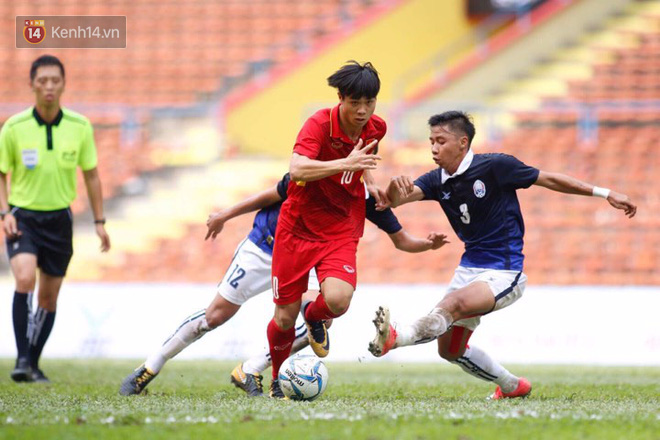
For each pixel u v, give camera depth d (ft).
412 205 219.82
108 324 168.76
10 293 169.99
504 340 162.40
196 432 52.29
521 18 274.57
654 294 161.27
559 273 203.00
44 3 294.05
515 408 66.39
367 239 213.05
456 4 274.57
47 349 168.25
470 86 267.39
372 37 272.92
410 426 54.75
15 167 103.09
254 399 74.38
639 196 218.59
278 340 75.82
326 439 49.57
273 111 267.39
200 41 288.92
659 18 273.54
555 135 242.58
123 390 80.33
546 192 219.41
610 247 206.90
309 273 74.33
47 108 102.58
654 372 131.44
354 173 71.10
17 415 60.64
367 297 166.20
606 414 62.80
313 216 71.46
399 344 67.62
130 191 238.07
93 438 50.37
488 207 76.13
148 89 277.23
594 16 273.95
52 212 103.40
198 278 212.84
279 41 287.07
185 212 231.30
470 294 72.33
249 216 228.63
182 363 148.36
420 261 208.64
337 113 69.62
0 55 285.02
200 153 249.34
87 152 106.22
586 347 160.76
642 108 234.79
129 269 215.72
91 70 283.59
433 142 76.64
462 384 101.96
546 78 265.13
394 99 271.90
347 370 135.44
